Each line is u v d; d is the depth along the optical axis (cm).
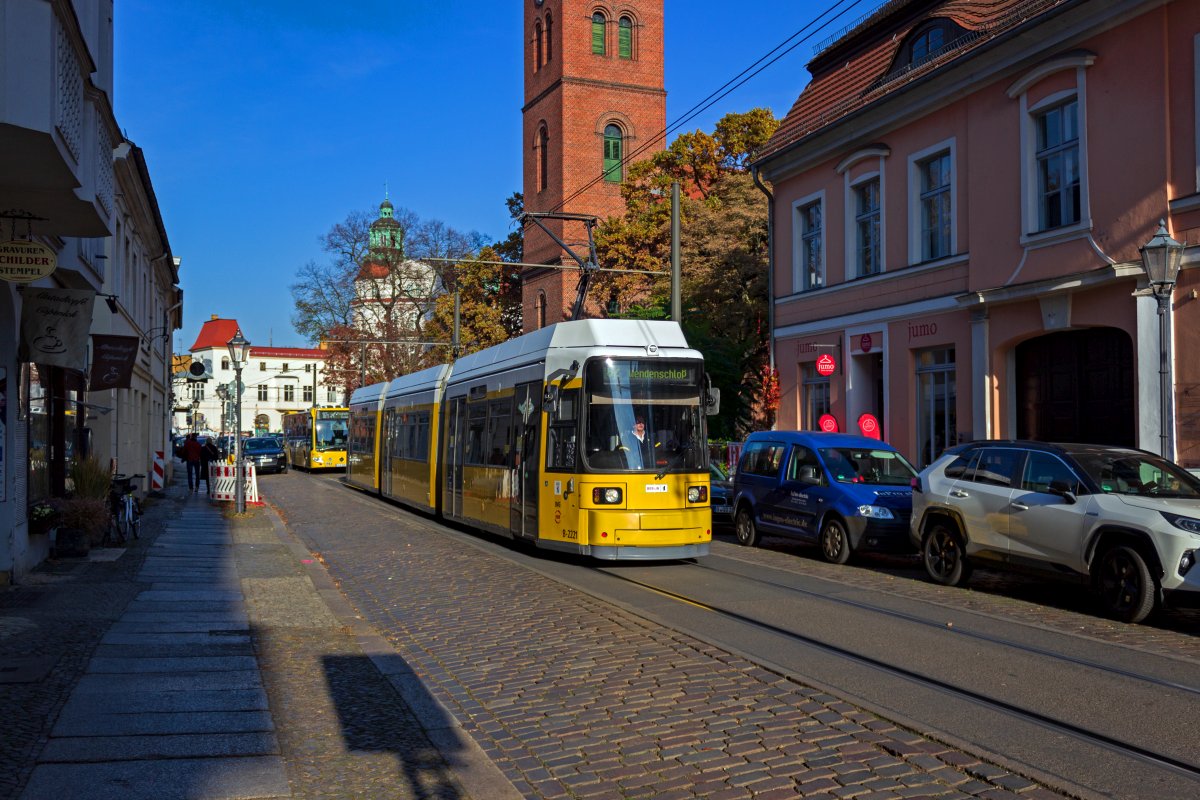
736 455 2439
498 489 1709
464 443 1969
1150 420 1551
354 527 2089
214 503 2733
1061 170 1748
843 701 694
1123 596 994
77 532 1475
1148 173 1559
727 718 659
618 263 4269
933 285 2058
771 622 995
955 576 1227
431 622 1029
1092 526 1030
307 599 1141
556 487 1459
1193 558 934
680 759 580
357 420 3509
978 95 1922
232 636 925
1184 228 1510
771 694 717
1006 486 1165
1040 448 1147
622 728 644
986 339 1891
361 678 774
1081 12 1653
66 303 1259
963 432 1966
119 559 1467
